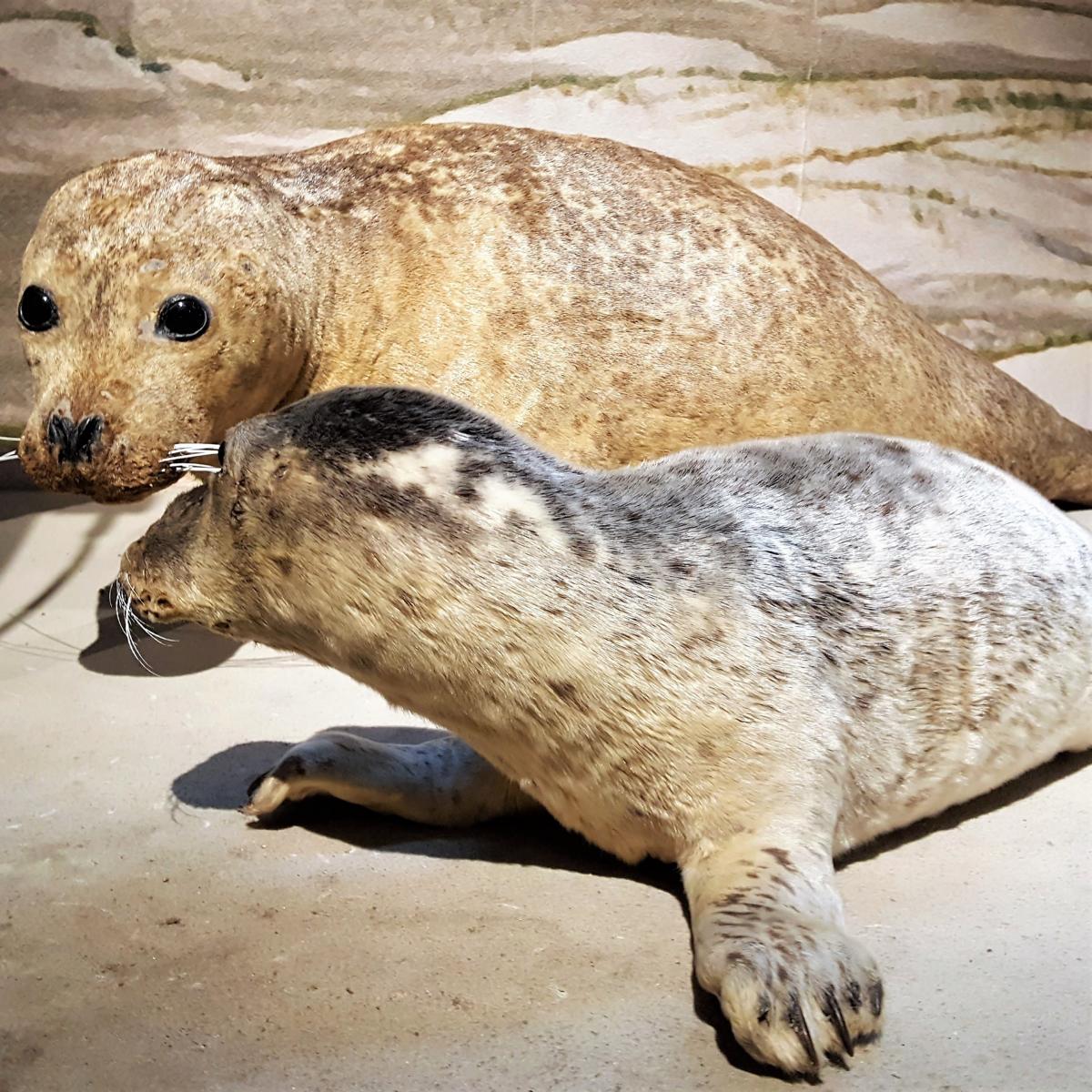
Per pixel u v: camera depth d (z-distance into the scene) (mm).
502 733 1072
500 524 1045
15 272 1934
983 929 1058
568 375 1478
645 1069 948
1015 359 2166
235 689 1434
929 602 1133
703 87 2000
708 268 1547
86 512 1806
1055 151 2115
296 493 1040
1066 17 2084
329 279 1429
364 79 1955
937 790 1148
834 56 2023
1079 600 1216
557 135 1626
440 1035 972
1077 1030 971
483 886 1110
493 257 1478
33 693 1424
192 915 1080
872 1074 942
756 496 1138
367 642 1056
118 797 1229
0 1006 999
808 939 975
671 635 1055
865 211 2076
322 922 1072
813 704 1072
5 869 1133
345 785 1169
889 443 1255
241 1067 949
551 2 1949
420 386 1451
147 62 1923
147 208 1338
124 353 1318
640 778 1064
